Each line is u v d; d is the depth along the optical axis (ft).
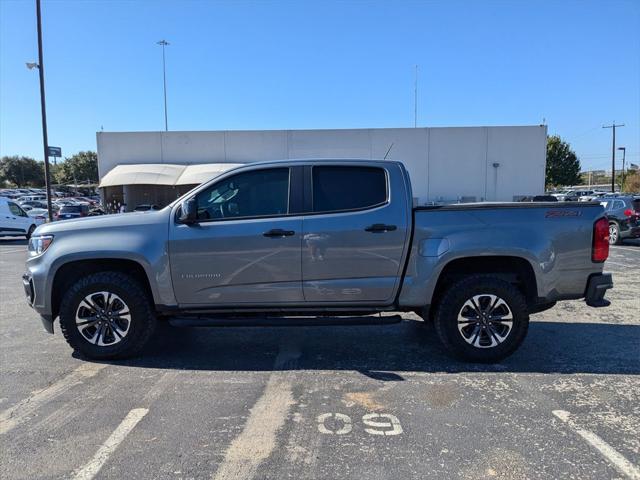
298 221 15.37
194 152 98.02
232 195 15.84
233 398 13.19
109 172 95.66
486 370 15.28
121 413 12.26
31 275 15.83
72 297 15.67
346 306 15.76
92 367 15.58
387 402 12.91
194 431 11.32
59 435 11.15
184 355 16.83
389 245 15.34
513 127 95.25
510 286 15.38
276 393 13.52
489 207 15.46
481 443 10.75
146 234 15.55
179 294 15.61
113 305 15.96
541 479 9.36
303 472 9.64
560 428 11.44
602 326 20.40
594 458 10.13
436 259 15.26
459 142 95.71
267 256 15.33
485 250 15.15
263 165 15.94
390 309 15.81
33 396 13.33
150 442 10.82
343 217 15.38
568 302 25.17
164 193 99.91
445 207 15.46
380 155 96.12
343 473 9.59
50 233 15.93
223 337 18.99
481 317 15.53
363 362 16.10
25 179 335.88
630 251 47.65
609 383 14.20
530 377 14.67
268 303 15.66
